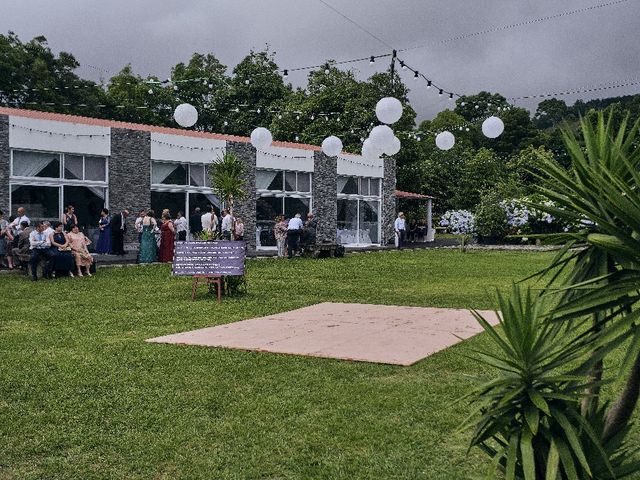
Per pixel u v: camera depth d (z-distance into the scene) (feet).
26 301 41.81
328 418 18.43
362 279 55.72
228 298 43.78
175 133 86.33
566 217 10.94
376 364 24.49
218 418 18.52
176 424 18.03
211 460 15.56
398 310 38.11
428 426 17.71
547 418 10.07
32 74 122.01
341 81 139.95
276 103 153.89
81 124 76.07
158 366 24.35
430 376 22.71
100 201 78.64
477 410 10.09
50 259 54.29
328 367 24.06
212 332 31.22
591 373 11.28
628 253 9.48
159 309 38.91
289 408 19.26
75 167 76.33
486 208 106.93
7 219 70.18
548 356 10.24
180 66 157.48
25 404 19.77
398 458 15.58
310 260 76.79
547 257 82.74
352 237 114.01
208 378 22.63
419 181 149.48
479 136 235.20
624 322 9.21
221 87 157.38
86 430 17.57
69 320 34.94
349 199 112.88
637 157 11.03
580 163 10.73
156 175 84.53
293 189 102.22
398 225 107.45
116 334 30.96
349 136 133.08
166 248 70.33
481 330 31.14
